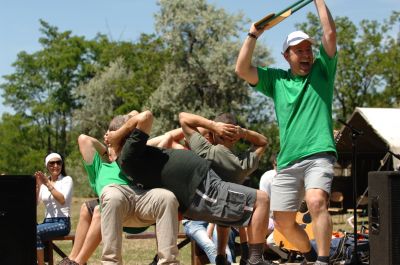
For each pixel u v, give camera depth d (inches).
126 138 255.1
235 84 1836.9
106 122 2225.6
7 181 238.8
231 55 1845.5
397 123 863.7
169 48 1865.2
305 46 262.5
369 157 1042.1
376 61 1902.1
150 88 2176.4
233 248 371.6
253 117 1987.0
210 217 251.3
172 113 1866.4
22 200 240.1
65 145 2763.3
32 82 2748.5
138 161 248.4
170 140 287.1
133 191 251.3
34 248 240.8
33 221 241.0
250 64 272.5
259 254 249.3
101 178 262.4
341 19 1939.0
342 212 964.0
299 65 263.3
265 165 1889.8
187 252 538.3
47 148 2778.1
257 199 249.1
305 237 281.9
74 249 285.1
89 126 2242.9
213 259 354.0
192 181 250.4
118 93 2190.0
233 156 262.7
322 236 253.3
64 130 2773.1
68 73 2733.8
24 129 2748.5
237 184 253.0
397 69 1857.8
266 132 1980.8
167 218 244.5
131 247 573.0
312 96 261.0
